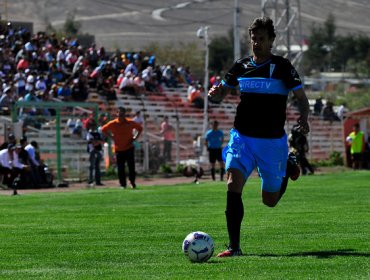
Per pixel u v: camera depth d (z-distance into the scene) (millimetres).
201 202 37719
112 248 21109
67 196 43469
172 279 15633
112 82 86250
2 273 17219
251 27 18969
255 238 22578
